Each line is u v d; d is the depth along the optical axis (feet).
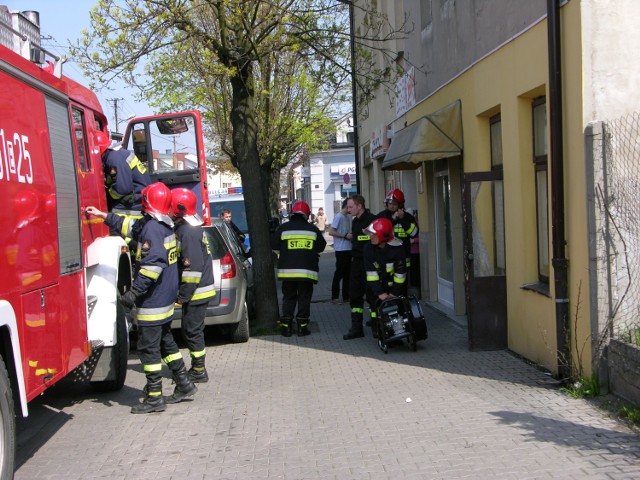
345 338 34.17
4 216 14.60
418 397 22.26
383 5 54.24
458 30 34.09
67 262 18.86
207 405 22.79
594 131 20.56
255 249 38.17
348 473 15.92
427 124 34.27
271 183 87.92
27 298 15.75
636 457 15.81
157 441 19.17
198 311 25.77
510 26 26.81
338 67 40.81
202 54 38.17
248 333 34.53
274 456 17.40
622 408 18.95
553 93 22.22
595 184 20.63
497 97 28.66
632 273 20.72
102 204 24.07
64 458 17.98
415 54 43.70
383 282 30.55
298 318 35.78
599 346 20.83
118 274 24.86
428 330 35.37
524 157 26.63
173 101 60.49
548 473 15.17
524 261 26.99
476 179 28.89
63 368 18.24
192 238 24.97
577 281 21.84
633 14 20.89
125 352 24.84
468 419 19.47
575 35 21.21
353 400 22.36
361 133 72.74
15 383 14.96
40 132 17.44
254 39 37.68
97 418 21.84
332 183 151.33
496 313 29.12
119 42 35.47
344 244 47.62
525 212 26.76
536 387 22.61
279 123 70.44
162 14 34.58
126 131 42.24
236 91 37.83
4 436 14.30
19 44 16.78
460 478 15.17
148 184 26.63
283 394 23.72
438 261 43.57
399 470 15.90
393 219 36.35
